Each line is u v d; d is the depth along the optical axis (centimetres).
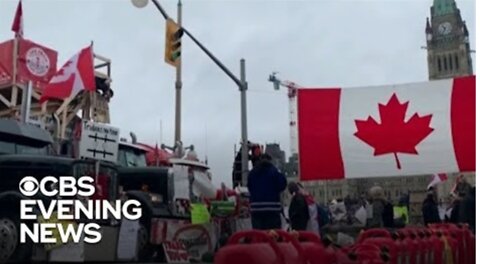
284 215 1469
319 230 1501
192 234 1202
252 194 991
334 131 1114
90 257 985
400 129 1098
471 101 1080
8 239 941
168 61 1666
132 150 1585
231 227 1380
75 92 1689
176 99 2191
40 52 2370
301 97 1131
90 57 1700
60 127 1650
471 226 1221
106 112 2367
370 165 1105
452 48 14850
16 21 2314
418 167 1095
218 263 597
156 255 1151
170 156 1845
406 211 2667
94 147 1379
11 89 2303
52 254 957
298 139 1132
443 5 15238
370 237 806
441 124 1091
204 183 1404
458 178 1531
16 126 1133
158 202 1207
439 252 902
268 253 583
